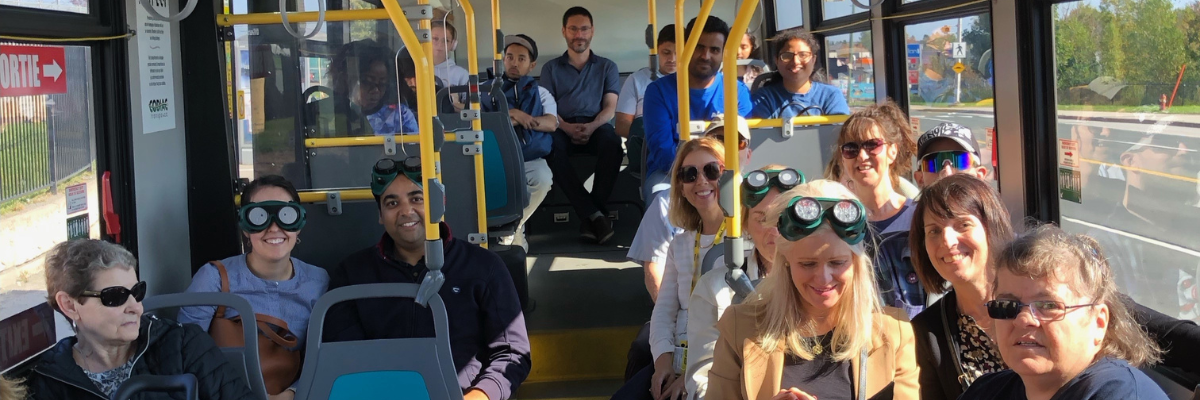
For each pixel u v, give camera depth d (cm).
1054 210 374
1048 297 178
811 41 509
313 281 354
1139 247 316
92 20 341
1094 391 173
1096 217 344
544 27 778
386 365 280
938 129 337
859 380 210
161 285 397
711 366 242
